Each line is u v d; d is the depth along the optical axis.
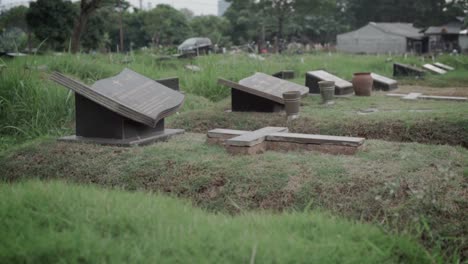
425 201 5.28
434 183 5.80
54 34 41.19
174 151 7.59
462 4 79.06
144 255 3.81
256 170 6.46
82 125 8.58
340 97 14.26
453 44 67.00
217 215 5.41
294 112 10.66
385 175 6.04
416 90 16.45
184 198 6.14
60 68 15.23
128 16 69.19
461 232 4.95
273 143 7.78
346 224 4.79
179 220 4.69
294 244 4.08
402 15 83.25
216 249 3.95
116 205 4.96
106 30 60.41
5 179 7.30
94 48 46.47
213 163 6.83
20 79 11.08
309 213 5.32
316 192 5.86
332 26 82.38
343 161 6.70
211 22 75.50
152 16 68.00
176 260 3.75
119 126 8.25
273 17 64.94
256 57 23.98
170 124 10.91
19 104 10.59
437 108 11.63
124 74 9.34
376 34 68.38
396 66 21.95
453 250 4.75
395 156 6.99
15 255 3.84
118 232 4.33
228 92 15.72
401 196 5.57
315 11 62.91
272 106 11.45
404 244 4.43
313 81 15.12
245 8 67.81
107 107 7.89
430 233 4.74
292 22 69.69
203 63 20.05
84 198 5.18
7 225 4.45
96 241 3.97
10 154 7.98
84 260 3.76
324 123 10.05
